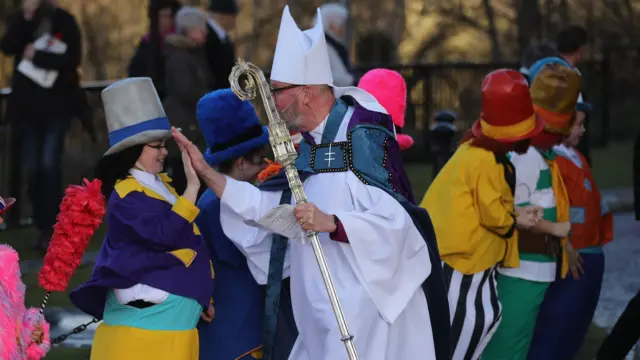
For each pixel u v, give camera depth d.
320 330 9.02
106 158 9.20
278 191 9.41
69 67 19.77
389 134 9.23
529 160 11.45
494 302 10.98
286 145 8.77
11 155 21.88
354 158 9.05
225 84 17.52
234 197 9.30
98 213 8.91
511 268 11.34
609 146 32.28
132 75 19.67
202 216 9.90
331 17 19.61
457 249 10.93
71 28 19.80
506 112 10.91
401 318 9.10
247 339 9.71
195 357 9.31
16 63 19.81
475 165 10.95
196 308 9.23
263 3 47.28
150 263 9.03
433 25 47.03
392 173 9.18
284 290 9.48
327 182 9.06
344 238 8.69
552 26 43.00
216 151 9.89
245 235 9.59
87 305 9.30
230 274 9.80
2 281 7.87
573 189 12.08
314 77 9.05
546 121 11.52
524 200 11.47
